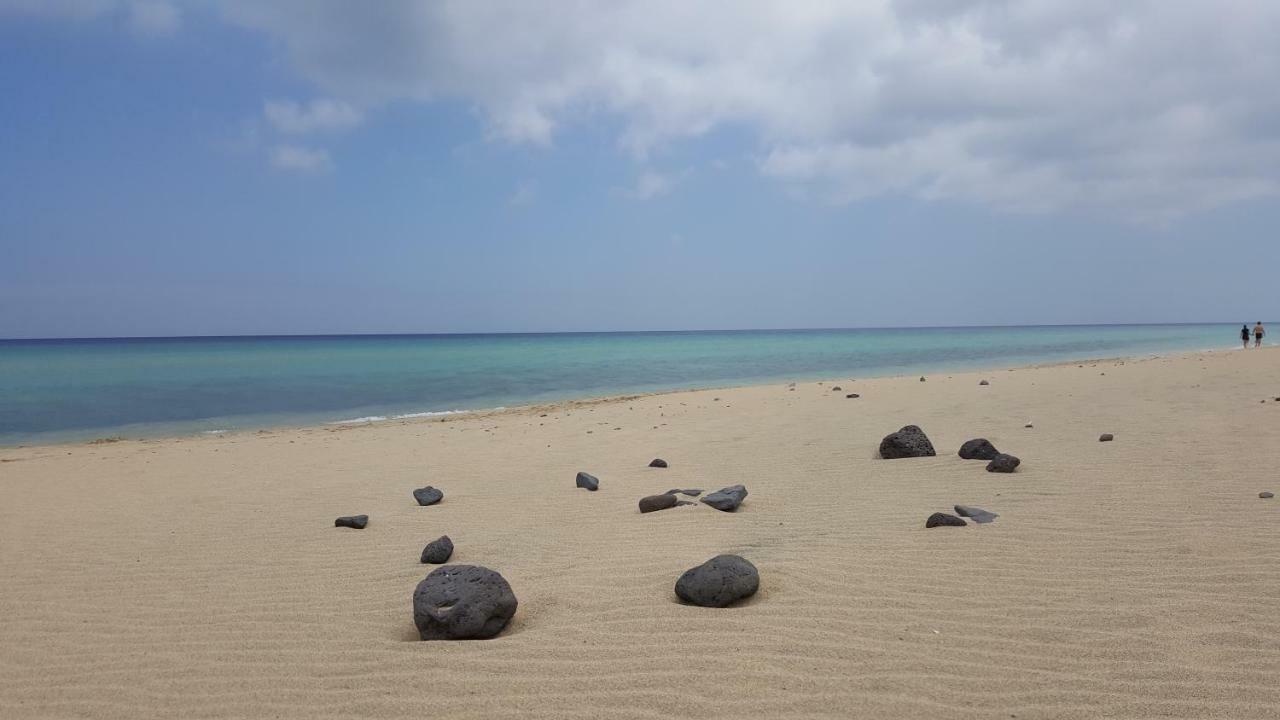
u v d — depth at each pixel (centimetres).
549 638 377
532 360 4903
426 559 525
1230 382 1623
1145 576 427
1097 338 8831
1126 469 711
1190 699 292
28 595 494
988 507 602
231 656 379
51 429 1814
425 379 3291
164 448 1355
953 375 2533
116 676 363
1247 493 599
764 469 838
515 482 830
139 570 543
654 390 2711
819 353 5506
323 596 469
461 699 318
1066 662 327
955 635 361
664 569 482
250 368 3988
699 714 295
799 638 363
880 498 657
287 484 889
